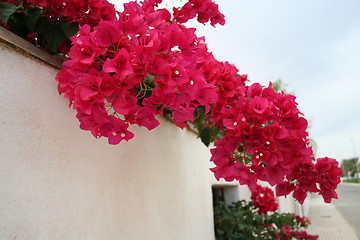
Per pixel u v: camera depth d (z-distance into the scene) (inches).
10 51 38.6
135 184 65.1
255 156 54.8
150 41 41.3
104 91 38.9
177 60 42.2
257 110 56.1
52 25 52.1
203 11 69.7
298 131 57.2
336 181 63.5
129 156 64.1
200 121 78.1
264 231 196.4
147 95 53.5
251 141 55.8
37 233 38.7
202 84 51.4
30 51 41.3
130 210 61.7
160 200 77.1
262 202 196.9
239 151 61.2
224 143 61.3
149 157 73.5
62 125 45.9
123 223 58.6
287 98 62.1
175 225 85.5
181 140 99.7
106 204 54.0
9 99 37.4
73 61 42.1
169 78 40.2
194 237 102.9
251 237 168.7
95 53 39.7
